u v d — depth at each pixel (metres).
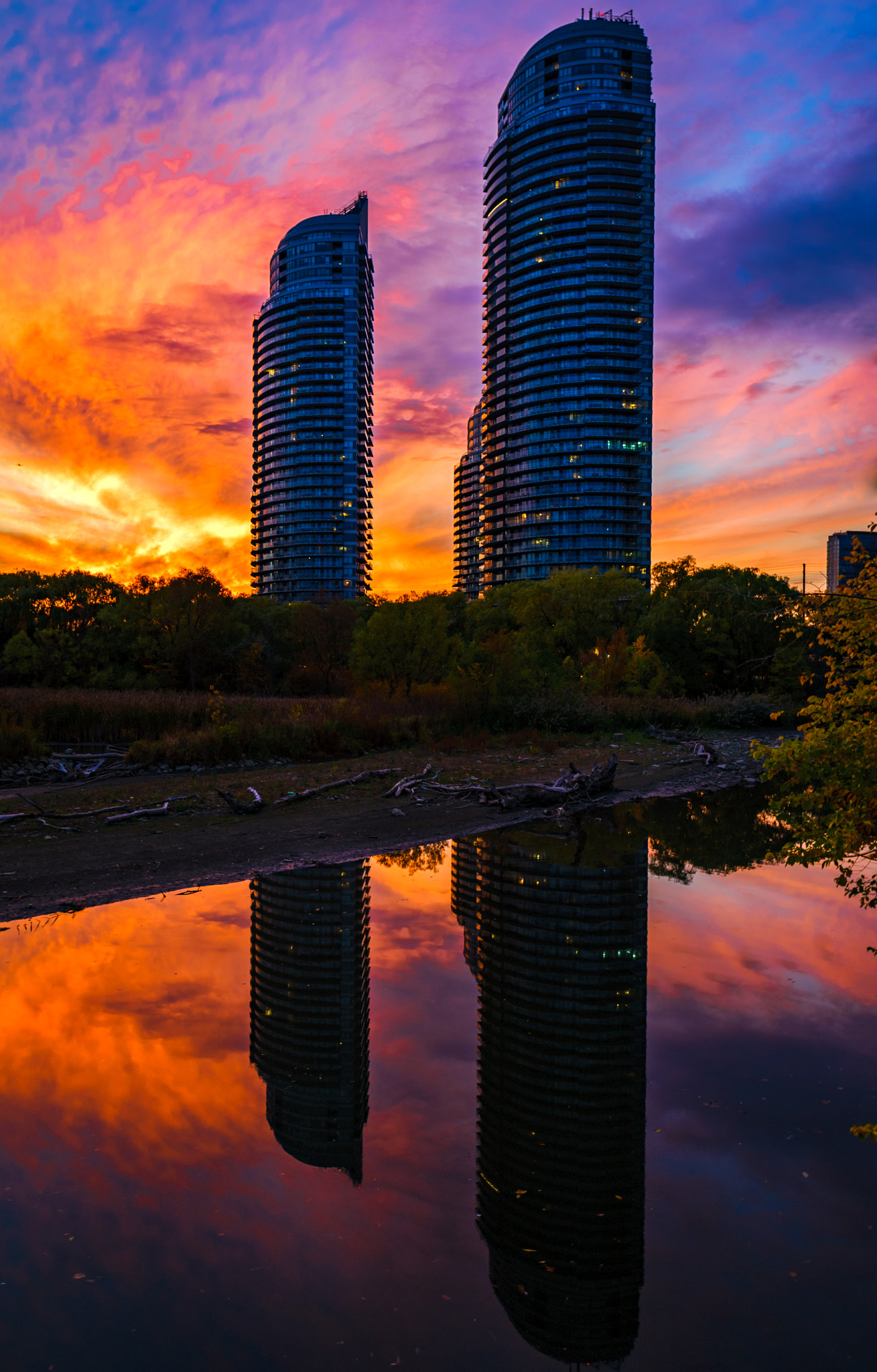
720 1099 4.65
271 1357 2.73
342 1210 3.67
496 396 131.88
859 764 5.62
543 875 10.51
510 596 73.81
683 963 7.16
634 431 123.50
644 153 127.75
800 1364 2.69
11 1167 3.95
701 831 13.77
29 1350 2.74
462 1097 4.71
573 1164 3.95
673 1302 3.04
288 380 164.75
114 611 48.75
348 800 15.87
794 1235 3.45
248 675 46.81
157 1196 3.75
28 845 11.39
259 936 7.77
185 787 16.16
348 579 159.38
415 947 7.57
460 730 26.92
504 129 139.50
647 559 122.94
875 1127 4.32
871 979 6.70
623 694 38.84
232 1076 4.93
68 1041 5.37
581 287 124.00
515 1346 2.80
